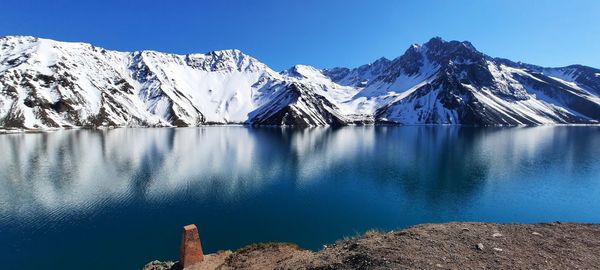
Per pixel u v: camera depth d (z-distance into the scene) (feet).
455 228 49.47
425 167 273.33
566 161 297.12
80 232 131.23
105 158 308.19
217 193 191.21
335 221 146.10
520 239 44.24
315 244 121.39
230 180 223.71
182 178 228.22
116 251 114.93
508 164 284.82
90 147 386.52
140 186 204.95
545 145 419.95
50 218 147.02
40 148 371.15
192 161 298.15
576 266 36.11
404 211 161.79
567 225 49.90
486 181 222.48
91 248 116.98
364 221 147.13
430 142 469.16
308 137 563.89
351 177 235.81
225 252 67.51
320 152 365.61
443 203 174.40
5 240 123.34
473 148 394.52
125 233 130.31
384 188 204.54
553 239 44.06
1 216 148.77
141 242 122.31
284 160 308.81
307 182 220.02
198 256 63.05
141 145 416.87
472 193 192.54
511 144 435.12
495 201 178.29
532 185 211.00
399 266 36.91
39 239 124.26
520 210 164.86
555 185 210.59
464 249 41.09
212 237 127.24
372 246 44.09
